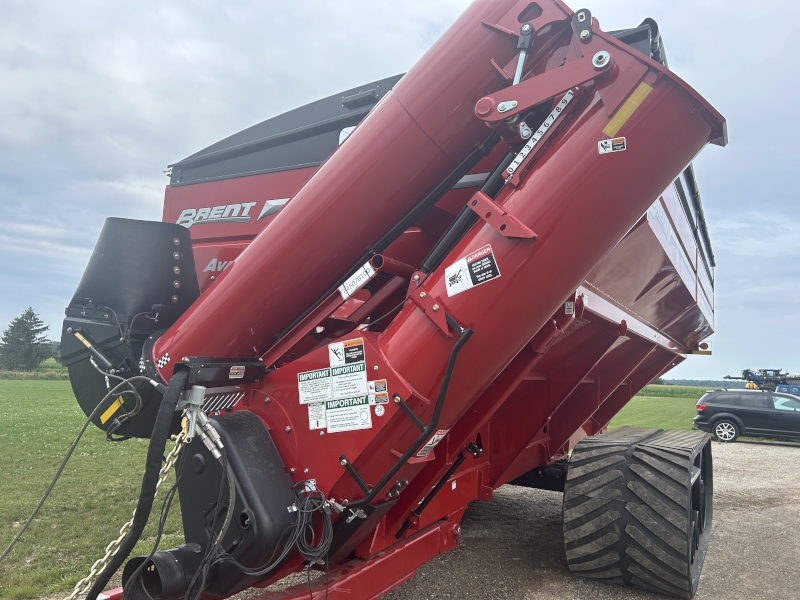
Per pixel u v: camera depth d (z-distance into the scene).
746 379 21.41
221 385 2.37
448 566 3.94
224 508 2.16
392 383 2.12
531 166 2.13
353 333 2.25
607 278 3.40
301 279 2.52
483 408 2.70
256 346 2.62
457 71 2.28
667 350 6.22
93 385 3.20
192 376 2.20
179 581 2.00
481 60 2.27
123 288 3.06
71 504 5.54
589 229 2.04
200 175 4.48
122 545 1.90
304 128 3.86
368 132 2.40
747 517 6.01
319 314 2.59
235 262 2.62
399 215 2.51
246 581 2.15
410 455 2.13
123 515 5.15
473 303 2.10
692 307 5.60
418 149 2.36
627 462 3.37
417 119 2.32
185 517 2.33
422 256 2.88
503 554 4.24
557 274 2.07
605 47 2.05
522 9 2.24
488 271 2.08
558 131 2.12
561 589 3.47
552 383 4.02
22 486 6.35
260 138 4.10
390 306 2.71
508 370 2.66
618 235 2.10
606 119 2.01
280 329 2.63
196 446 2.30
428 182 2.46
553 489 5.14
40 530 4.62
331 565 2.50
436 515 3.14
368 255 2.55
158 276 3.12
